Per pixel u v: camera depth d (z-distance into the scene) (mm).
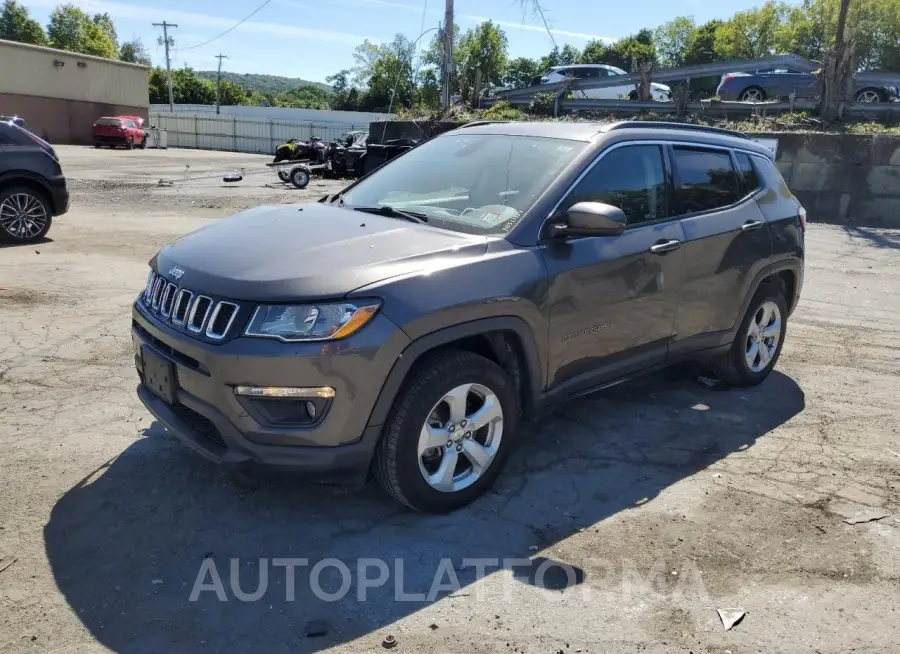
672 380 5520
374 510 3570
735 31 61812
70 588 2922
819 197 14727
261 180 21844
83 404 4660
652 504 3721
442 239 3576
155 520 3410
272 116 67875
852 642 2771
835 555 3324
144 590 2932
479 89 22922
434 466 3527
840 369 5914
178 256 3607
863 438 4590
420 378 3281
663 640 2748
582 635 2758
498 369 3562
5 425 4320
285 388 3033
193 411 3377
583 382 4059
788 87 19141
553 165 4043
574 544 3348
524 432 4531
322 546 3268
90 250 9531
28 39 83500
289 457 3105
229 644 2658
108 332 6086
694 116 17953
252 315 3082
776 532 3496
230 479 3781
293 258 3326
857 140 14242
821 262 10289
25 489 3627
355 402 3092
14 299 6969
